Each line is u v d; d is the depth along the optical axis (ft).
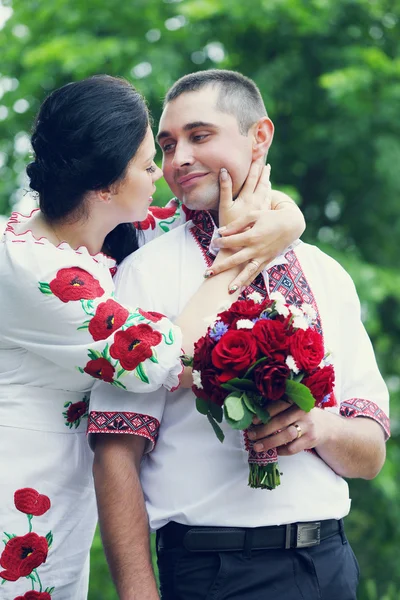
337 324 7.86
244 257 7.42
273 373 6.51
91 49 20.68
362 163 22.77
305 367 6.57
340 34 22.67
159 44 21.81
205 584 7.04
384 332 23.70
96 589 20.22
